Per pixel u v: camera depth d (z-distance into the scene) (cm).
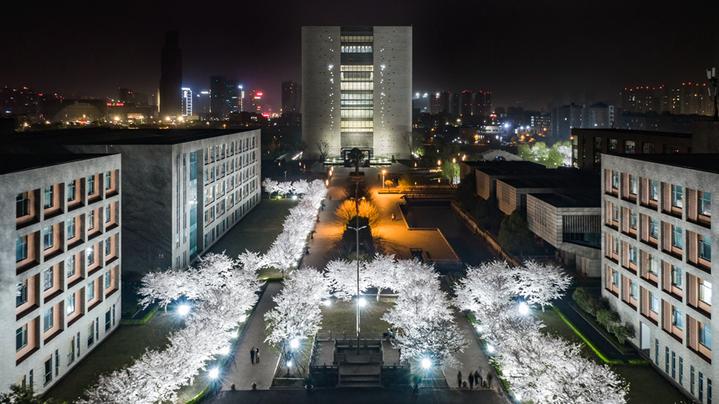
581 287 8344
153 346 6806
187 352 5331
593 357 6506
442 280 9438
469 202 14888
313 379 5981
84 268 6475
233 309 6438
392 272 8075
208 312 6128
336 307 8262
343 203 16188
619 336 6762
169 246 9250
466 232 13275
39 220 5575
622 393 4516
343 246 11188
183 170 9800
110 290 7281
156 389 4891
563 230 9719
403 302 6538
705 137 8512
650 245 6300
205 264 8344
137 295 8538
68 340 6131
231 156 13438
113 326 7250
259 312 7988
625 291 6969
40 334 5566
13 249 5112
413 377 6050
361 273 8125
